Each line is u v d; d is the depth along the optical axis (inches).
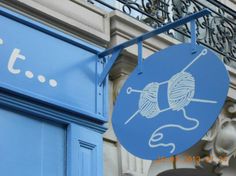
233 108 349.7
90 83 288.2
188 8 355.6
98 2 306.0
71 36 287.4
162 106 252.7
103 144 294.8
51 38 279.1
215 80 239.5
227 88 235.3
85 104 283.1
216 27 369.1
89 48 291.9
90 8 299.6
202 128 235.9
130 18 307.7
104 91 293.4
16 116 260.1
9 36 263.3
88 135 281.1
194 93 243.9
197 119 238.7
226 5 402.0
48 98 268.4
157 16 326.3
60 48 281.3
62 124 275.0
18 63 263.0
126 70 305.9
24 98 261.4
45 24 280.7
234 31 374.9
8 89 255.3
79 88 282.8
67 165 269.6
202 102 240.2
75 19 291.4
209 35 356.2
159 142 246.7
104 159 293.0
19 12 272.7
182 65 253.9
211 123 234.5
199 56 249.3
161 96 255.3
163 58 262.2
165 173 347.3
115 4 329.7
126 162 296.4
